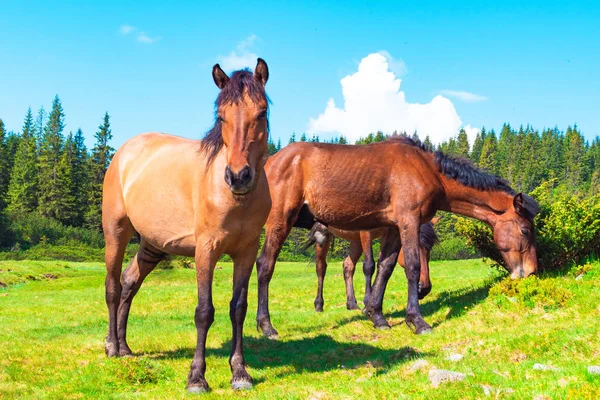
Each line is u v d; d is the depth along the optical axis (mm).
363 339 7871
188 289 18734
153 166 6047
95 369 6074
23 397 5324
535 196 10508
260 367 6352
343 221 8562
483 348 5961
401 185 8117
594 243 9281
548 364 4945
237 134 4578
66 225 76375
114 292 6727
